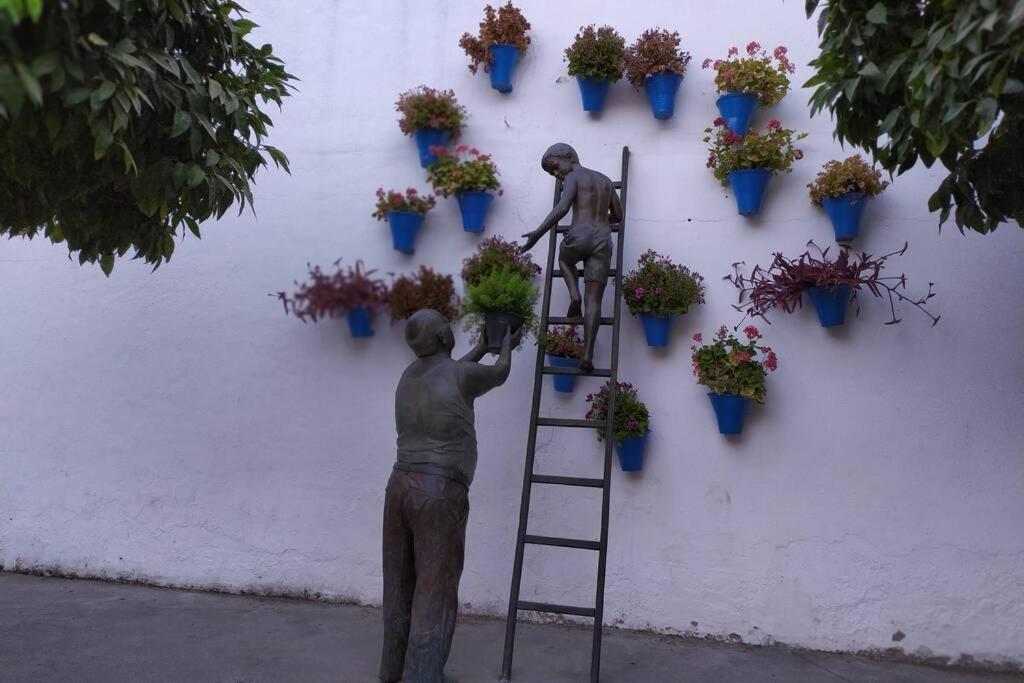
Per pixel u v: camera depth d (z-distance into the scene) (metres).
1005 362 4.20
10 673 3.68
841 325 4.36
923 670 4.02
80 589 4.95
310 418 4.93
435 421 3.59
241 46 3.72
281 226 5.07
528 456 4.13
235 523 4.96
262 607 4.70
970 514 4.15
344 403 4.90
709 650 4.20
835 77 3.19
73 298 5.34
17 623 4.35
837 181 4.21
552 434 4.62
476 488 4.66
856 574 4.23
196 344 5.13
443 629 3.49
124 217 3.68
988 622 4.07
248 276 5.10
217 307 5.12
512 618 3.84
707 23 4.70
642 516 4.47
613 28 4.80
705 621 4.36
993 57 2.69
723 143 4.46
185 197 3.40
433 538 3.53
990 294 4.25
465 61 4.96
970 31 2.67
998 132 3.30
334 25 5.14
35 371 5.34
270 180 5.09
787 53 4.58
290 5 5.20
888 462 4.26
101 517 5.15
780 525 4.33
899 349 4.31
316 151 5.07
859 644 4.19
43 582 5.07
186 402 5.11
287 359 5.00
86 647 4.04
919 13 3.02
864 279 4.19
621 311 4.59
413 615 3.48
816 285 4.20
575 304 4.33
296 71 5.14
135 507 5.10
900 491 4.23
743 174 4.36
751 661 4.06
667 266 4.43
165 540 5.04
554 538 3.95
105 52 2.75
